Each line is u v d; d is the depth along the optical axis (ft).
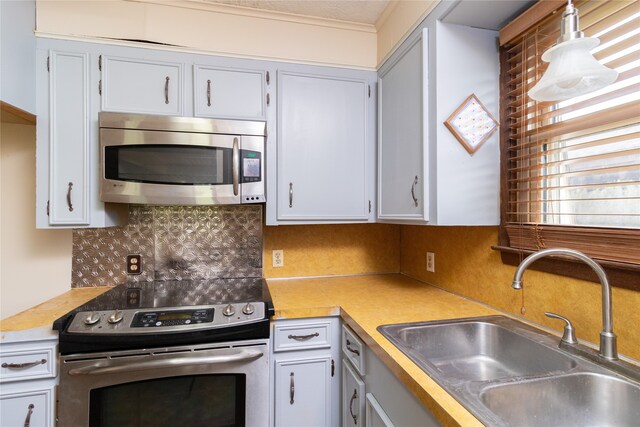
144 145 4.84
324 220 5.63
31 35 4.66
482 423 2.01
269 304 4.52
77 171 4.83
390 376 3.18
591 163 3.26
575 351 2.98
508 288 4.14
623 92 2.85
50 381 3.88
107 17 4.98
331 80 5.71
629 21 2.78
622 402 2.55
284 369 4.58
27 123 5.26
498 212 4.23
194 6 5.26
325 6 5.38
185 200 4.94
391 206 5.23
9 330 3.77
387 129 5.40
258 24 5.50
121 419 3.98
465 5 3.73
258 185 5.16
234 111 5.30
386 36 5.54
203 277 6.15
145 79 5.03
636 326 2.76
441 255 5.65
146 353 4.00
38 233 5.53
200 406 4.19
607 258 2.97
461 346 3.89
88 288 5.69
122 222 5.64
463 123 4.06
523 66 3.88
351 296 5.21
